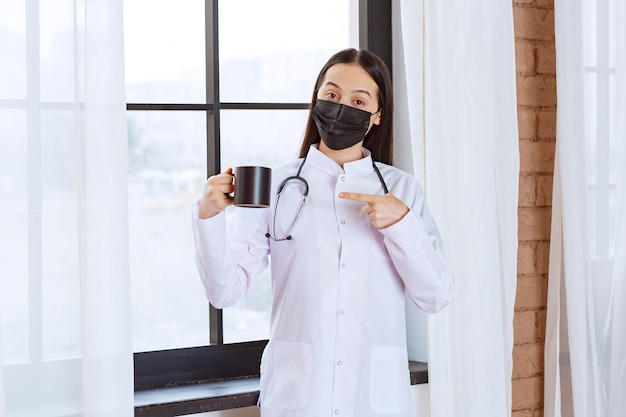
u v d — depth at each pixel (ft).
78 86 6.10
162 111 7.55
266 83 8.02
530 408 8.76
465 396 7.75
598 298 8.71
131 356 6.24
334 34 8.34
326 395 6.10
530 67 8.68
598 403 8.62
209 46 7.65
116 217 6.17
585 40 8.66
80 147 6.11
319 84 6.52
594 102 8.70
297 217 6.26
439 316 7.64
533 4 8.68
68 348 6.19
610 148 8.75
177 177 7.63
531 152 8.71
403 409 6.31
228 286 6.08
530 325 8.73
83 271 6.11
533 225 8.73
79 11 6.08
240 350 7.75
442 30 7.72
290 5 8.11
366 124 6.20
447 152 7.73
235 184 5.73
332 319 6.14
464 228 7.76
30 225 6.08
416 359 8.17
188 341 7.68
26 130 6.06
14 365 6.08
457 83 7.75
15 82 6.02
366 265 6.24
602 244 8.73
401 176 6.64
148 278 7.51
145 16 7.49
